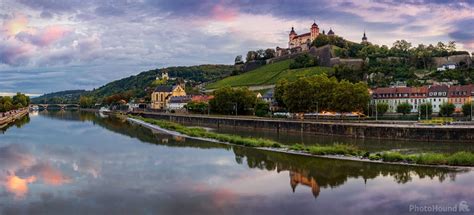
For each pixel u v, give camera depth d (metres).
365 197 52.62
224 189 57.12
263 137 133.38
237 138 114.81
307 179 63.28
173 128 164.38
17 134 138.88
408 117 171.38
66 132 149.12
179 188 57.56
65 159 82.81
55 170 70.75
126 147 103.44
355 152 86.88
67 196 53.81
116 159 82.94
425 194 53.62
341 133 132.62
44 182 61.50
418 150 94.88
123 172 68.94
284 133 149.50
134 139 125.19
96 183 60.75
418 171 67.88
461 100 191.75
